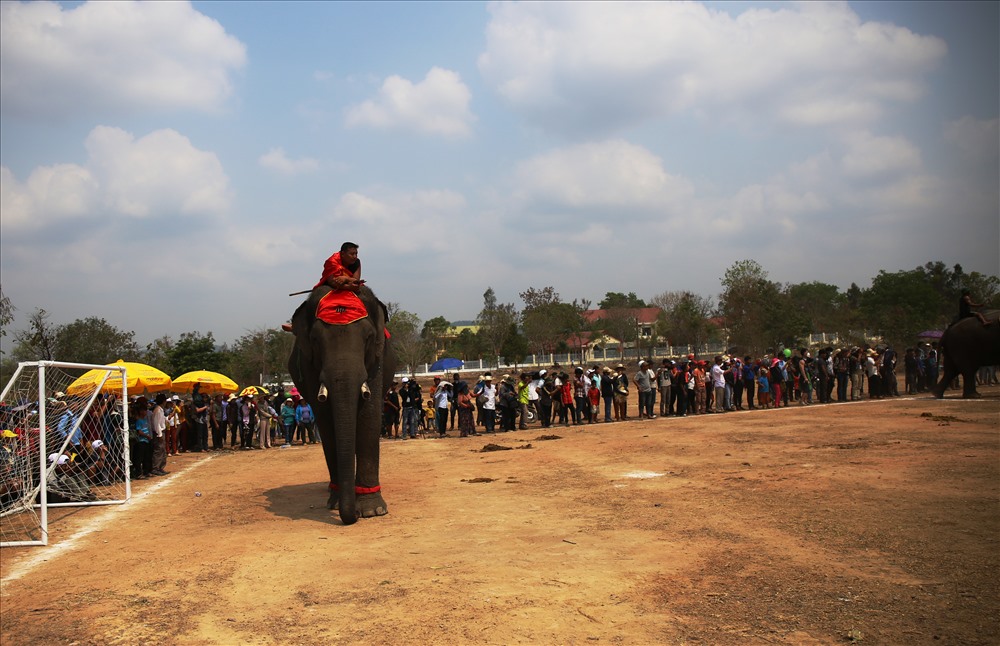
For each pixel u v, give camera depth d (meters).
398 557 6.84
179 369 50.19
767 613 4.93
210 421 24.59
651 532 7.50
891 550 6.32
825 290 107.00
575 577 5.93
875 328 71.06
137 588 6.22
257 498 11.80
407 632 4.80
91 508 11.85
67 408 13.28
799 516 7.88
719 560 6.29
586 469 12.91
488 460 15.46
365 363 9.41
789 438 15.83
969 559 5.95
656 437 18.08
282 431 26.50
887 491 9.05
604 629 4.73
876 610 4.89
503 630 4.77
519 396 24.69
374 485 9.39
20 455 11.32
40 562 7.76
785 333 63.59
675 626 4.74
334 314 9.02
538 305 81.19
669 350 73.00
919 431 15.55
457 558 6.70
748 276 65.69
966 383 23.98
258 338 62.12
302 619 5.19
